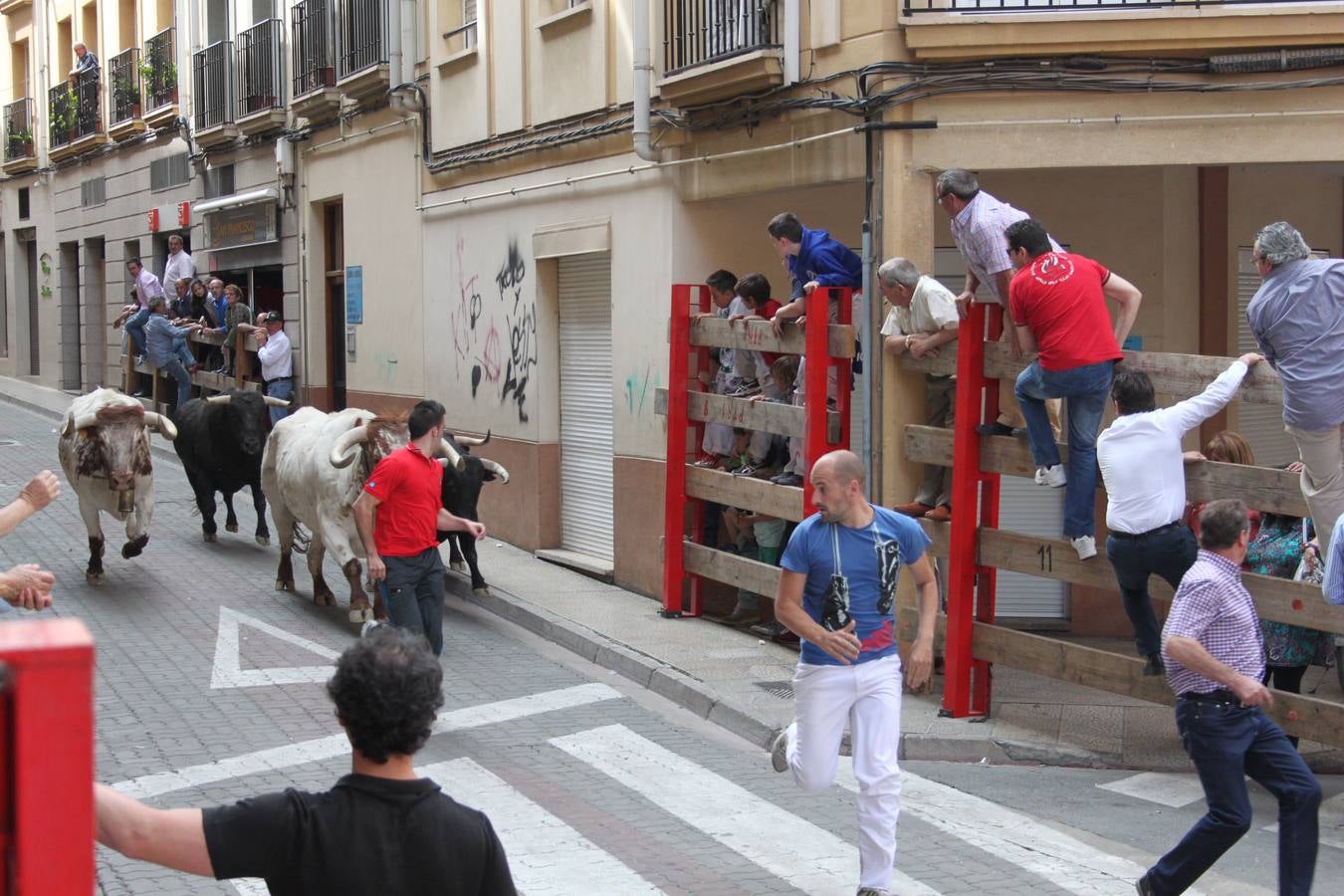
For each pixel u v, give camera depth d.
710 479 11.79
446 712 9.59
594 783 8.11
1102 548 11.45
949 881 6.61
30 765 2.26
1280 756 5.91
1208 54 9.63
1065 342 8.19
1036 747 8.73
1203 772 5.91
